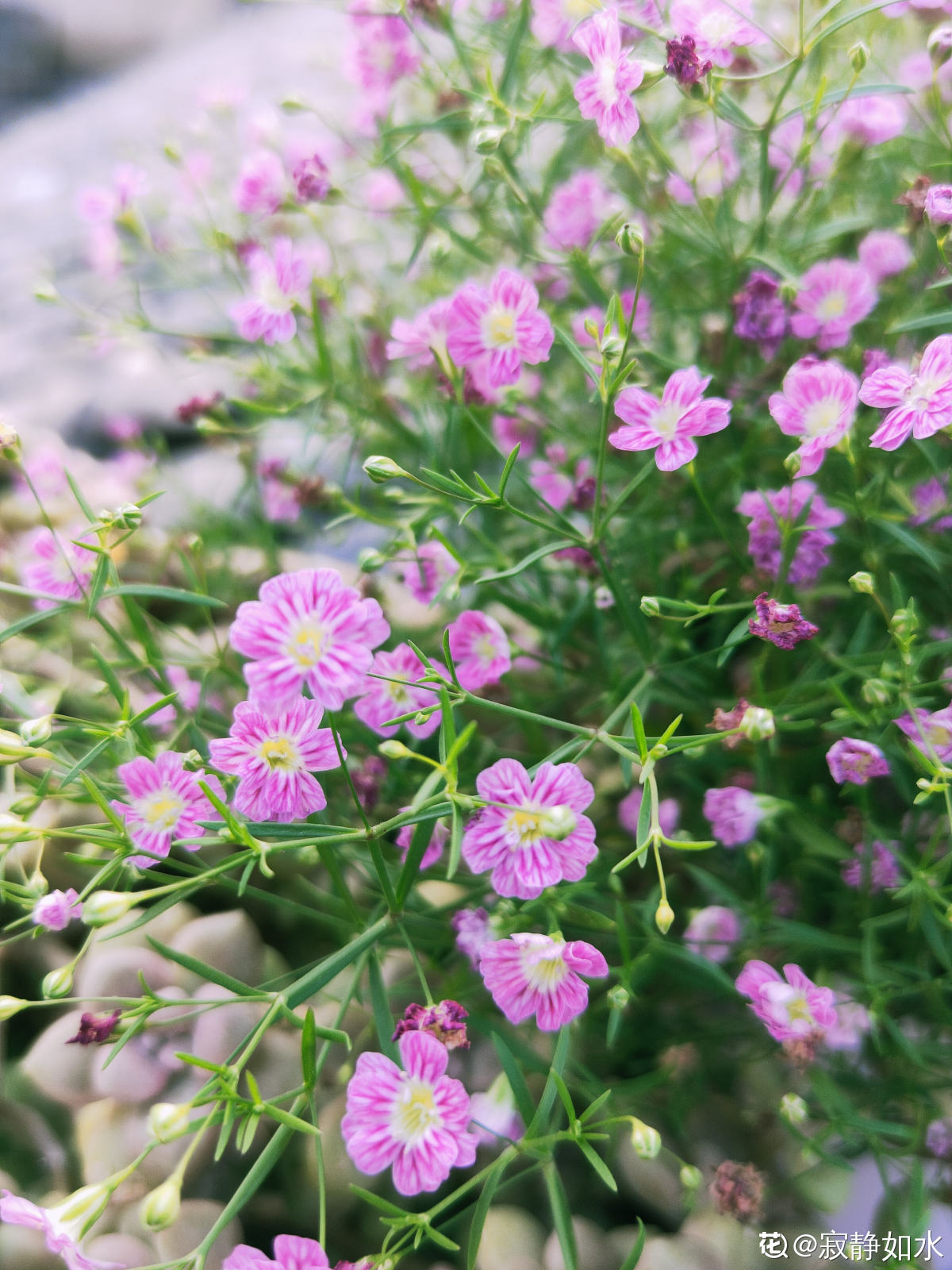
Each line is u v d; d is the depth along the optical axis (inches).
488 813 4.1
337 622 3.9
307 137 7.3
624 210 5.7
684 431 4.4
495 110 5.3
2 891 4.2
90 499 6.5
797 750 5.3
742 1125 5.0
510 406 5.5
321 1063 3.9
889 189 5.9
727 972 5.0
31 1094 5.0
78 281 10.3
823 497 4.9
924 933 4.7
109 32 19.9
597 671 5.5
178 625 6.3
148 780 4.3
